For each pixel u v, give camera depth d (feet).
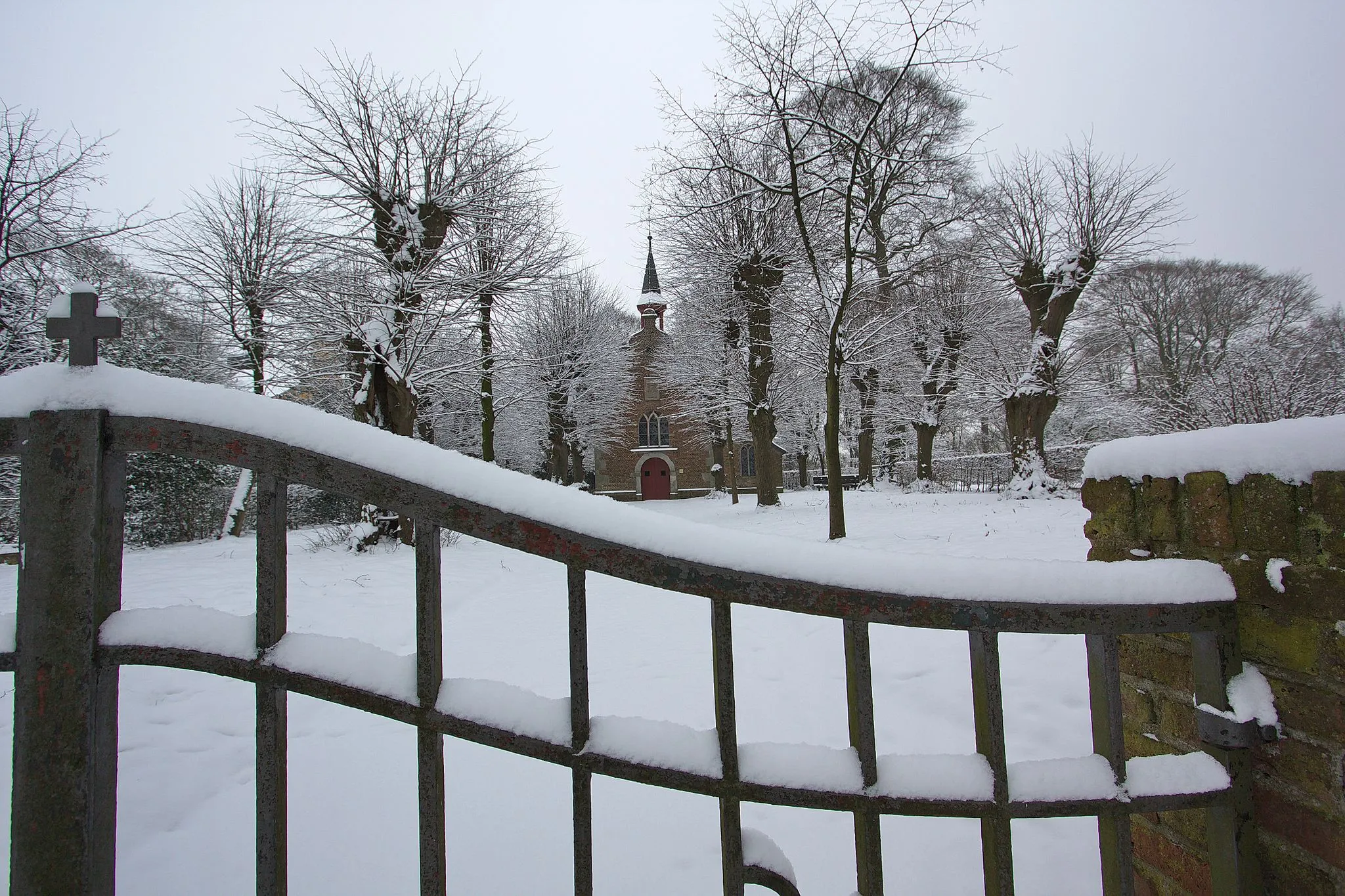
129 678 13.12
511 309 46.34
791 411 87.20
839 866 6.94
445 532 43.16
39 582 3.09
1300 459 3.66
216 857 7.38
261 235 53.26
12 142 38.34
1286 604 3.73
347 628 18.35
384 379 39.27
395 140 40.06
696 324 64.59
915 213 41.27
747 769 3.32
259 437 3.22
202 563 34.55
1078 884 6.29
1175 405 45.85
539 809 8.28
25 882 3.00
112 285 51.16
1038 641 13.23
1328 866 3.50
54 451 3.14
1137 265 56.03
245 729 11.00
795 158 32.45
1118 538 5.15
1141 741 5.04
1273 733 3.76
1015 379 59.82
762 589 3.31
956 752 9.52
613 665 14.24
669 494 128.57
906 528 36.45
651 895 6.56
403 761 9.76
